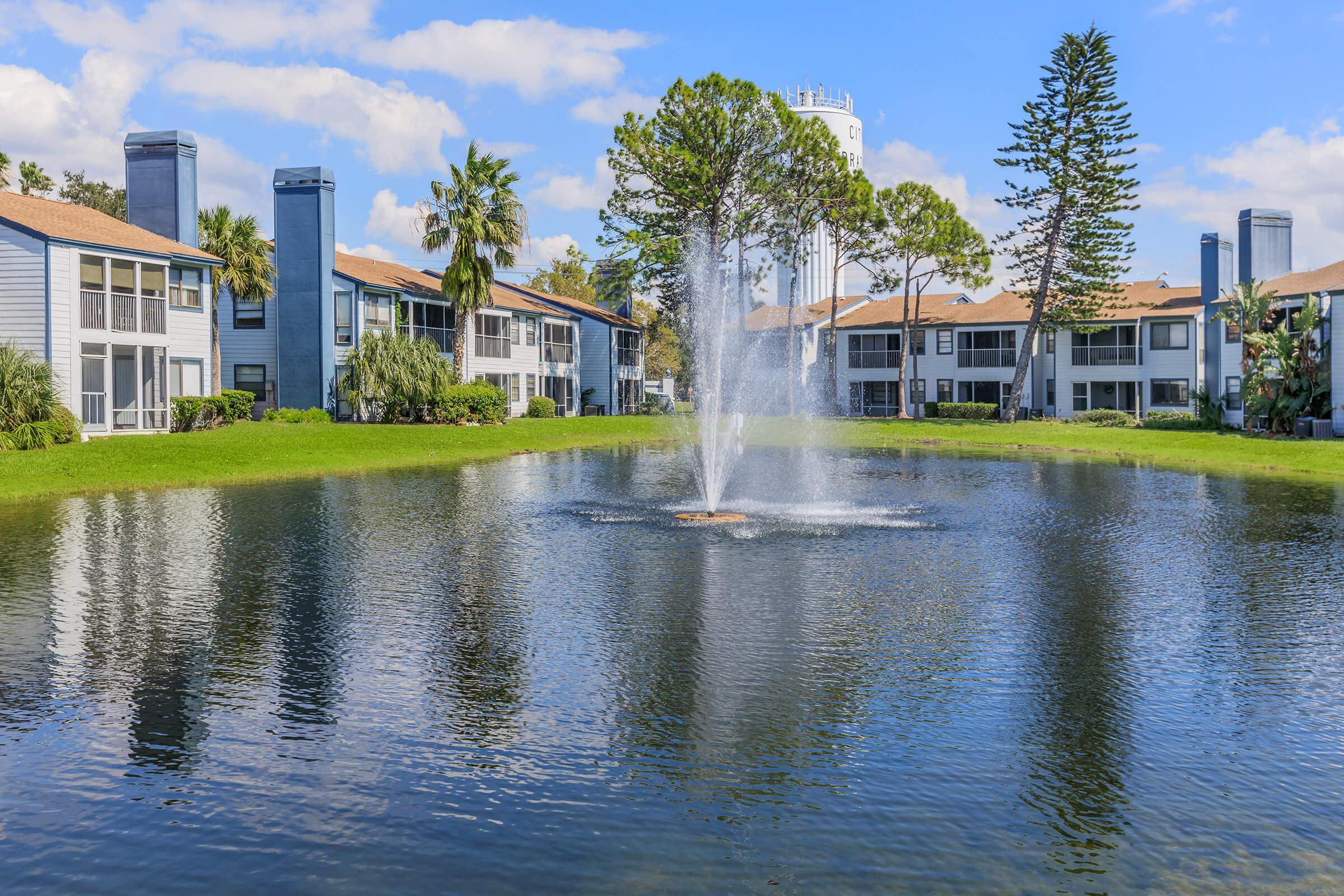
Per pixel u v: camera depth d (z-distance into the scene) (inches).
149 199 1576.0
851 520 784.9
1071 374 2513.5
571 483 1083.3
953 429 2112.5
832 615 454.6
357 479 1109.1
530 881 216.8
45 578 536.7
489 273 1897.1
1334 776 270.5
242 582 526.3
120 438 1229.7
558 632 422.6
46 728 307.3
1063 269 2309.3
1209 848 231.3
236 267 1611.7
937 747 291.7
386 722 312.0
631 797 258.1
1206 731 304.7
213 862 225.3
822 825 242.2
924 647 398.3
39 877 219.3
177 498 908.6
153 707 326.6
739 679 355.9
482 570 565.9
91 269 1316.4
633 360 2839.6
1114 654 389.4
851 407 2896.2
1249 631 424.2
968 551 634.8
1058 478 1163.3
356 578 538.6
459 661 378.0
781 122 2175.2
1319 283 1753.2
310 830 240.4
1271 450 1459.2
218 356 1652.3
